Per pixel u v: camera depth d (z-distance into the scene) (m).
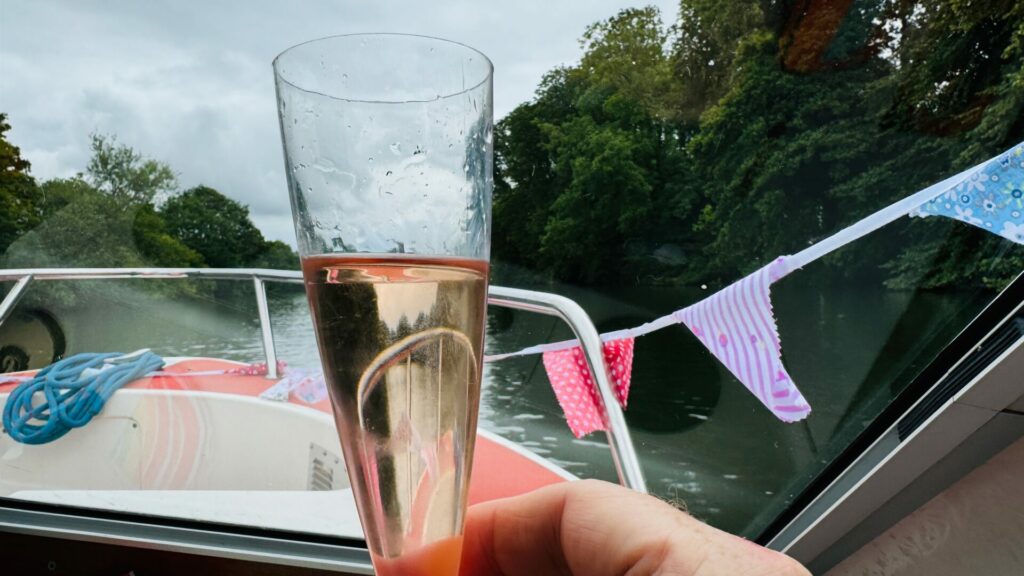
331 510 1.55
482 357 0.29
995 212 1.04
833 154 8.41
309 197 0.27
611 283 10.35
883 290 7.64
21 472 2.82
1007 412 1.21
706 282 10.00
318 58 0.28
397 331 0.26
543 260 10.48
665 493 6.20
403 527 0.26
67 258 7.46
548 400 6.65
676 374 8.38
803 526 1.50
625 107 10.25
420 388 0.26
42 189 7.66
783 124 9.02
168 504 1.49
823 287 8.62
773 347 1.12
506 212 10.62
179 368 3.02
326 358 0.27
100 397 2.81
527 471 1.95
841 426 6.63
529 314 7.94
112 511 1.46
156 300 6.44
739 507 5.81
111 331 6.27
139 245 8.30
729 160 9.71
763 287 1.12
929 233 7.09
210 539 1.41
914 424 1.30
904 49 6.86
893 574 1.41
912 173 7.29
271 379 2.84
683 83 10.04
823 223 8.80
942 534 1.36
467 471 0.28
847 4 7.38
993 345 1.19
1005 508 1.28
